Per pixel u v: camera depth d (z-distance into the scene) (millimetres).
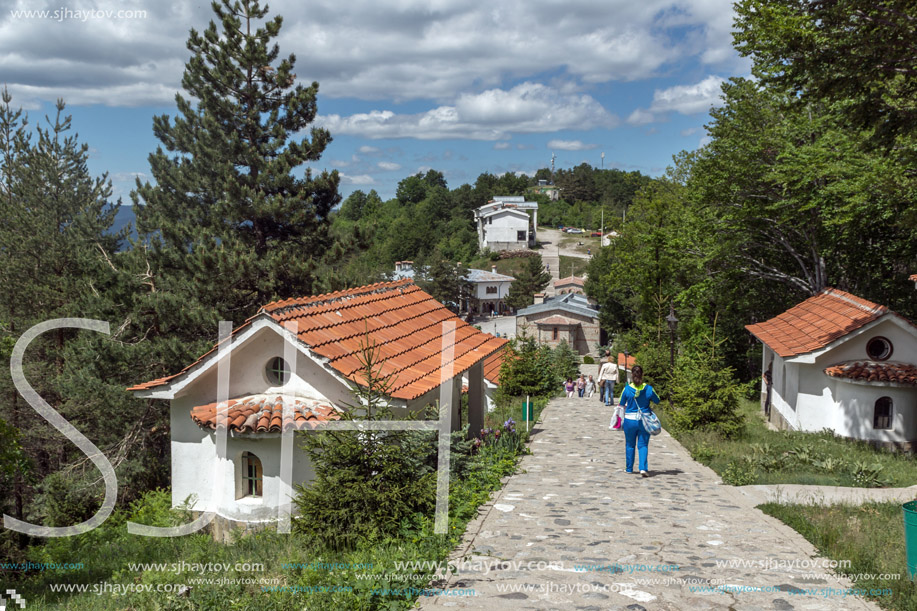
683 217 36750
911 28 13594
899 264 30453
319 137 33125
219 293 29484
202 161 31703
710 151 30969
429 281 96000
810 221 29328
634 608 6727
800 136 27672
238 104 32688
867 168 23047
